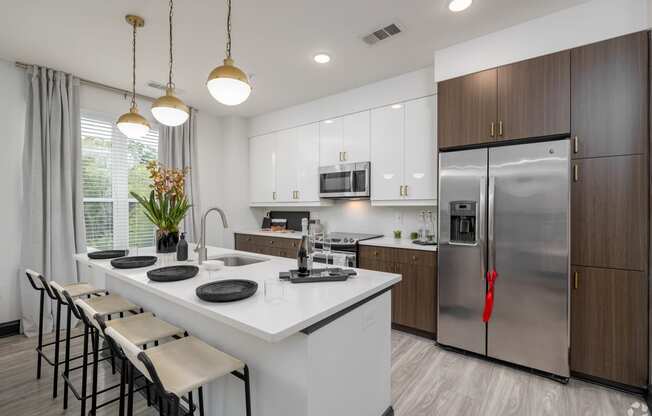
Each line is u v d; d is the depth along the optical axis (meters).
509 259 2.34
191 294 1.51
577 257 2.17
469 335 2.55
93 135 3.54
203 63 2.99
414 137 3.21
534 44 2.30
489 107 2.49
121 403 1.52
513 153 2.32
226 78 1.64
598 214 2.10
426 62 3.00
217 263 2.05
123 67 3.07
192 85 3.54
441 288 2.68
